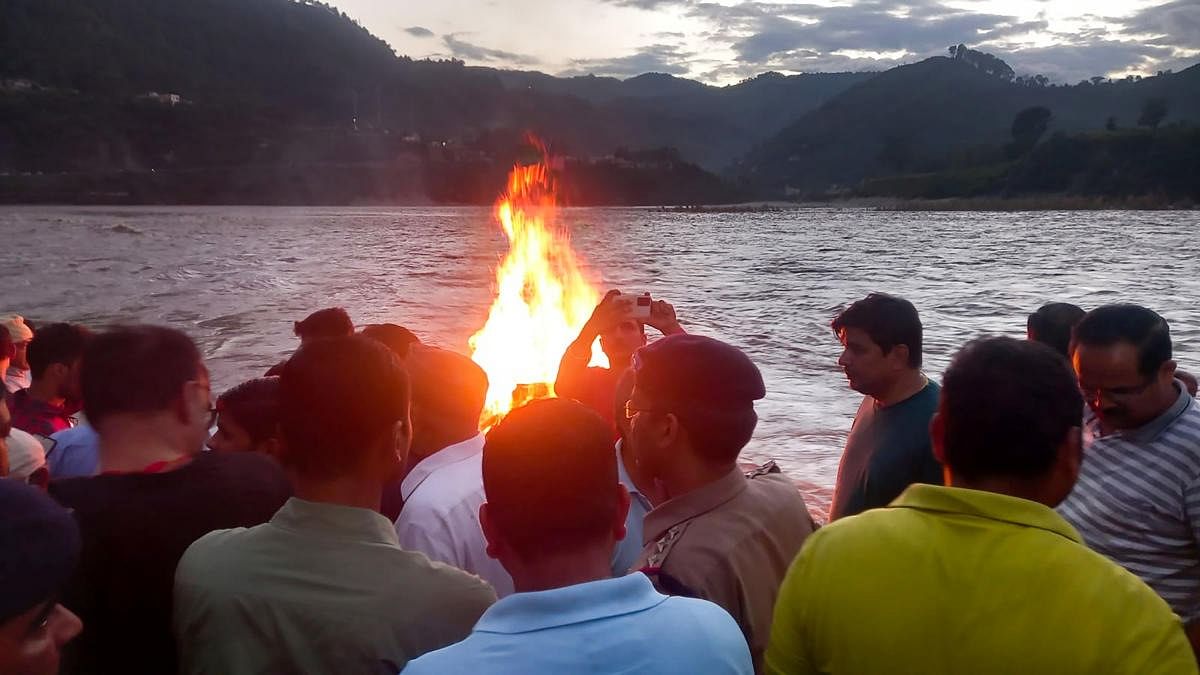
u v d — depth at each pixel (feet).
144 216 382.22
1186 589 10.43
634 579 6.34
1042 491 6.79
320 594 7.57
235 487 8.96
